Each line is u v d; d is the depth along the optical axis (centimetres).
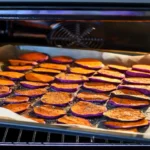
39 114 68
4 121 61
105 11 57
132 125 64
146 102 72
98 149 57
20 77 82
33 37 90
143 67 84
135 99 73
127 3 56
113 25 86
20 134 63
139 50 88
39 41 91
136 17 57
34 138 62
